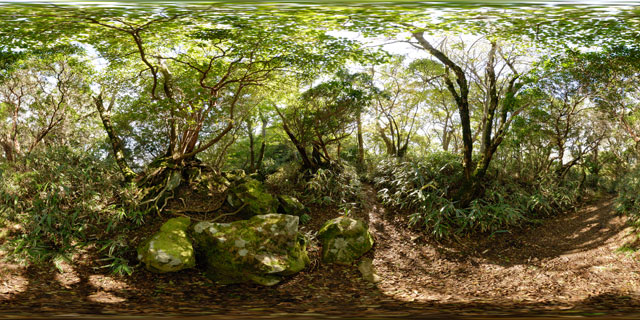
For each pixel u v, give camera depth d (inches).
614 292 188.7
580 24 255.4
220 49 284.2
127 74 353.4
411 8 231.3
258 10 230.8
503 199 354.6
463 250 289.1
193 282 221.1
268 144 592.1
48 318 152.8
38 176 287.0
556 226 333.7
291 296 208.1
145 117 408.8
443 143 773.3
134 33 257.1
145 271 228.2
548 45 302.5
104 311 168.7
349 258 265.9
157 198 301.6
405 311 175.5
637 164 410.3
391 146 595.8
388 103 572.1
